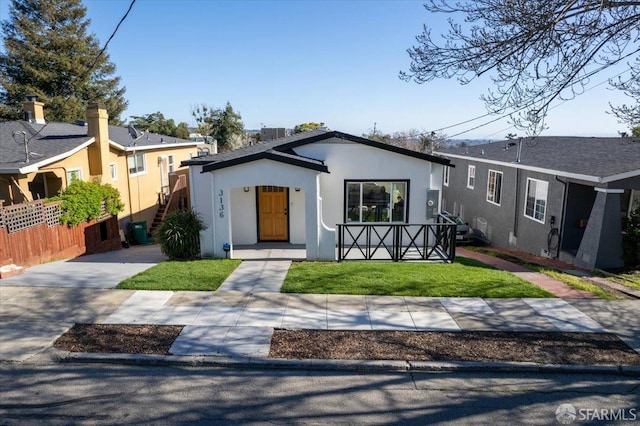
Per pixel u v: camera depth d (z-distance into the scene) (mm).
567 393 5191
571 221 13547
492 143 24781
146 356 5887
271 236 13492
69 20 35094
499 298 8227
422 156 12703
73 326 6867
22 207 11219
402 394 5145
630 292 8898
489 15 6566
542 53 6441
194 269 10031
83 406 4793
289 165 10977
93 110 16547
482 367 5703
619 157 12867
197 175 13008
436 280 9219
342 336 6570
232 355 5945
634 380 5527
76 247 13781
